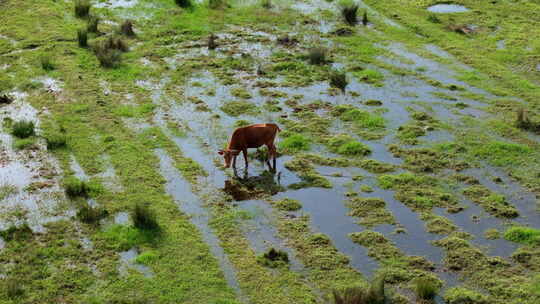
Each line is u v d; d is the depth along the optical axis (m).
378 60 25.86
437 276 13.02
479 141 18.95
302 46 27.31
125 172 17.03
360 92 22.77
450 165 17.64
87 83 22.98
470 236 14.43
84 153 18.00
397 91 22.81
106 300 12.09
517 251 13.72
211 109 21.19
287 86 23.22
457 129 19.81
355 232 14.60
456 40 28.03
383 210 15.47
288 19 30.83
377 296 12.10
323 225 14.91
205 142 18.94
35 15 30.31
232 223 14.92
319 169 17.53
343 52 26.73
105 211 15.05
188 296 12.30
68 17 30.42
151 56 25.86
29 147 18.27
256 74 24.30
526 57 25.91
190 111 21.00
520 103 21.64
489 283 12.71
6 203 15.38
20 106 21.12
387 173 17.30
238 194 16.23
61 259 13.31
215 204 15.72
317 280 12.91
